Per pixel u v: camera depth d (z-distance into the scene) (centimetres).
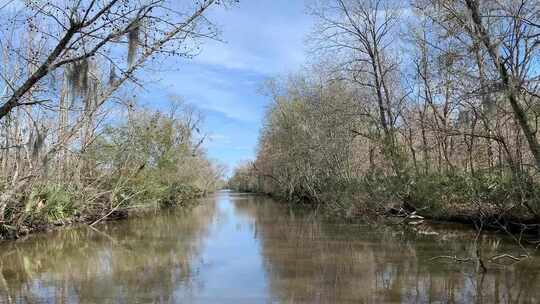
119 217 2608
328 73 2767
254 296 932
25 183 1739
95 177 2366
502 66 1357
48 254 1438
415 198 2150
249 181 9019
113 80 1387
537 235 1503
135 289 992
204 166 6550
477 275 1066
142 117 2958
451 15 1520
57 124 1766
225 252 1453
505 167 1650
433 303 864
